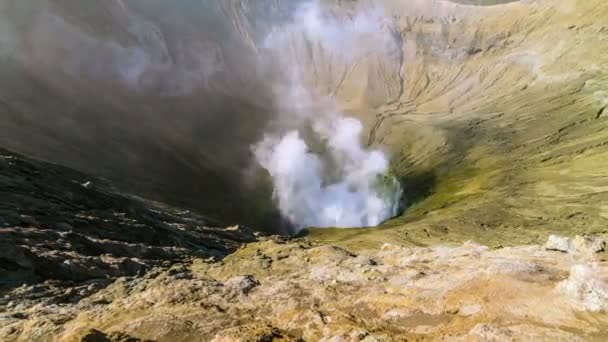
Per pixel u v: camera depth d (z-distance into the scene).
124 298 13.27
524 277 9.02
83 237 17.91
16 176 21.75
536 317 7.51
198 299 12.51
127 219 22.98
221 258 22.33
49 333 9.99
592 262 9.55
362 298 10.59
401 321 8.90
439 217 38.47
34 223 17.78
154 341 9.47
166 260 19.41
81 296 13.61
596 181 38.62
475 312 8.23
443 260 13.55
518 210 36.59
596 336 6.66
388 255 16.62
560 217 33.94
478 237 31.09
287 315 10.38
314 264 16.86
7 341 9.88
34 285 13.66
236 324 10.09
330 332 8.91
